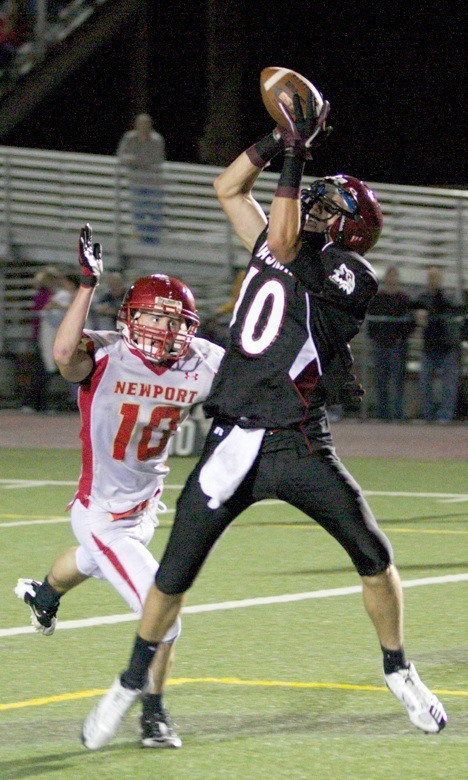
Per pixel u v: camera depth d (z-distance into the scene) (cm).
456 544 2427
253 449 1238
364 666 1560
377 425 4788
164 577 1234
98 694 1441
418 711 1270
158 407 1346
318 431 1254
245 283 1286
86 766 1206
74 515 1375
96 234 5912
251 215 1382
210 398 1268
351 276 1245
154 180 5769
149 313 1331
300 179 1226
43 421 4950
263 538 2494
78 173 6141
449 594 1978
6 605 1905
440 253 5553
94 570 1427
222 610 1869
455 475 3503
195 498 1237
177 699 1421
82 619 1819
